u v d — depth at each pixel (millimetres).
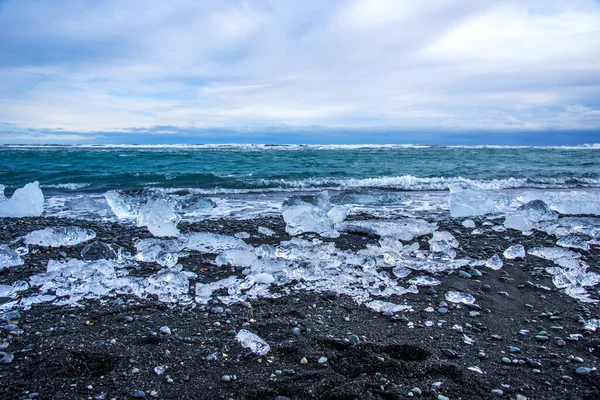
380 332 2695
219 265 4117
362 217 6617
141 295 3295
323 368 2260
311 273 3770
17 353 2355
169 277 3588
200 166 15328
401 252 4531
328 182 10984
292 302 3178
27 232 5551
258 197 8961
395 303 3191
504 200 7684
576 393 2057
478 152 26625
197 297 3258
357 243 5059
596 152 27656
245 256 4184
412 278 3734
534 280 3689
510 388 2094
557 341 2574
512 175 12773
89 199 8320
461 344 2543
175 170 13914
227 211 7340
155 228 5379
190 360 2336
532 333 2697
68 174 12508
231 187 10453
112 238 5242
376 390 2064
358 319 2900
